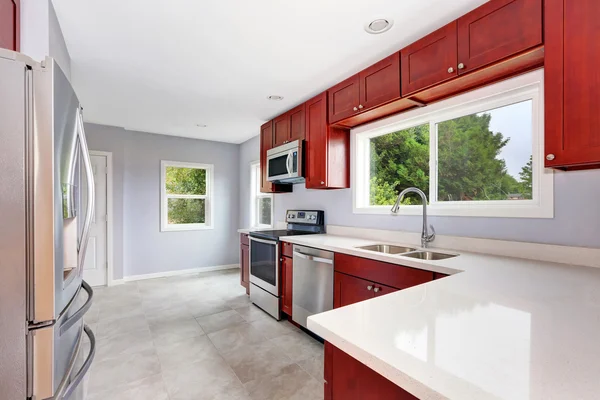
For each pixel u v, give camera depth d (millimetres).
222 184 5316
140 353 2268
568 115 1238
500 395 468
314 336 2566
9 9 1362
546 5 1317
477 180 2064
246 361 2156
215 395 1771
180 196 4969
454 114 2164
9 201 943
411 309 869
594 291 1047
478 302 928
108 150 4207
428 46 1877
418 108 2338
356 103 2453
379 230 2641
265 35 1927
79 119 1370
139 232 4555
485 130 2018
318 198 3484
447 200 2244
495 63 1562
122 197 4336
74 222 1344
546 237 1642
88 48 2080
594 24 1180
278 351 2307
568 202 1562
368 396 710
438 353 604
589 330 712
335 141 2895
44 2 1519
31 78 982
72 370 1215
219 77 2570
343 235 3049
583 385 488
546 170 1647
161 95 3000
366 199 2945
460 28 1698
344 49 2098
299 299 2646
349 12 1691
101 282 4176
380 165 2848
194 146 5039
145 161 4605
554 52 1285
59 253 1054
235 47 2074
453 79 1762
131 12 1687
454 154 2205
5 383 941
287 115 3416
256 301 3346
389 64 2145
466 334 693
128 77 2564
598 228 1463
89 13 1689
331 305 2289
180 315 3076
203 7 1646
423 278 1599
